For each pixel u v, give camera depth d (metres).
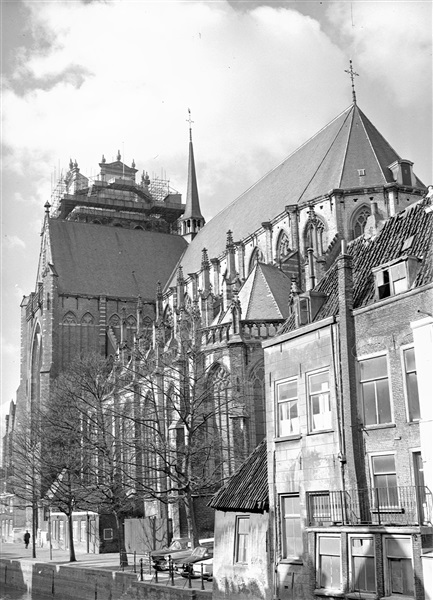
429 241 35.19
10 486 104.06
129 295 125.88
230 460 61.91
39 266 134.75
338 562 33.84
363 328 35.50
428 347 31.41
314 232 86.44
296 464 38.25
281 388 40.56
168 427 68.12
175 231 153.88
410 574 29.89
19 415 126.62
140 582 51.03
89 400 78.81
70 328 121.31
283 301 74.12
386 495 33.31
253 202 109.94
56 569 67.69
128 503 71.94
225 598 42.22
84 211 145.62
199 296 94.56
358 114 93.81
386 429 33.62
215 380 68.38
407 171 85.06
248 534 41.44
